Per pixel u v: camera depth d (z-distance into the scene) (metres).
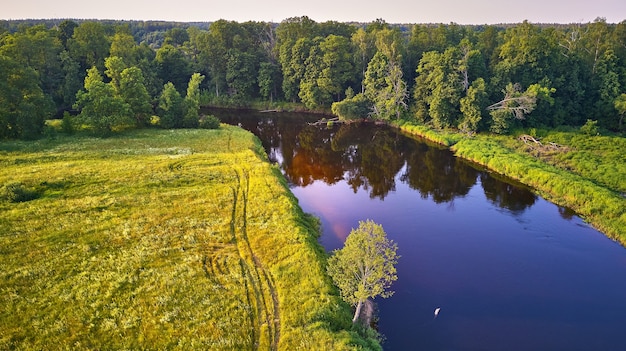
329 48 76.12
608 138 48.69
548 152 46.75
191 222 27.59
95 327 17.91
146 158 41.47
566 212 33.50
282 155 53.84
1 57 47.66
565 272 25.64
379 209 35.56
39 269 21.73
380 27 88.44
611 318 21.67
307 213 33.75
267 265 23.17
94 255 23.39
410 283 24.64
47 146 45.16
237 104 87.69
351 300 19.91
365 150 56.00
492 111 54.84
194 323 18.38
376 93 70.81
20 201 30.05
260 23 95.88
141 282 21.14
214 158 42.06
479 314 21.92
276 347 17.28
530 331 20.73
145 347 16.89
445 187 40.88
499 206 35.62
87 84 54.31
